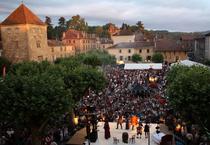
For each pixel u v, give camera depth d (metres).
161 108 36.41
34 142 23.19
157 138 26.69
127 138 27.47
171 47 101.12
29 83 21.92
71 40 128.12
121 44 111.75
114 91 48.69
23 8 76.31
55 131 26.98
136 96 45.66
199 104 23.89
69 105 23.23
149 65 70.12
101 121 33.97
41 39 78.94
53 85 22.84
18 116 21.08
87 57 82.31
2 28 74.81
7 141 24.14
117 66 87.19
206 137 23.47
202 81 24.67
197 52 101.06
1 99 21.05
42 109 21.16
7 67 56.16
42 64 40.97
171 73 40.66
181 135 26.77
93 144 27.34
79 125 32.22
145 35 163.12
